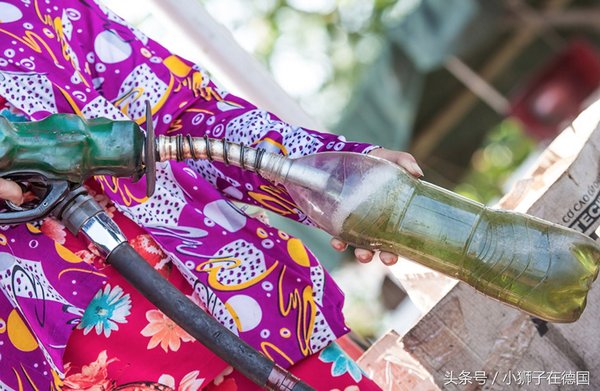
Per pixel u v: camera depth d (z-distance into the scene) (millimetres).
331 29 9078
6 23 2305
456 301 2377
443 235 2117
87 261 2186
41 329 2129
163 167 2303
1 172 2047
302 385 2076
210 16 3043
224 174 2377
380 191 2121
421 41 6488
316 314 2295
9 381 2139
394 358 2631
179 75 2447
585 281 2129
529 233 2121
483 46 6625
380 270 6160
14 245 2154
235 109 2420
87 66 2404
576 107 6852
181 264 2246
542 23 6641
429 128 6930
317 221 2178
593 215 2418
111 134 2066
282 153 2330
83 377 2193
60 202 2100
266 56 9117
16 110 2254
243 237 2305
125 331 2207
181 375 2240
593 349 2412
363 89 6672
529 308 2152
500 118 6910
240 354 2064
